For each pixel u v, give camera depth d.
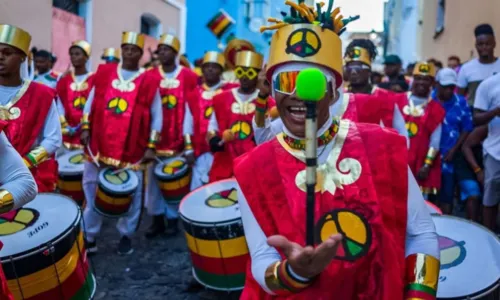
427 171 5.77
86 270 3.42
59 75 9.01
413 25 17.75
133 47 5.80
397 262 1.83
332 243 1.60
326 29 1.91
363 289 1.82
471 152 5.88
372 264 1.82
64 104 7.63
